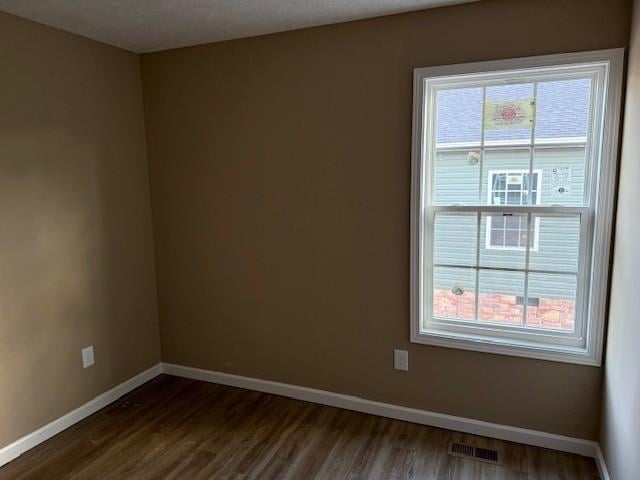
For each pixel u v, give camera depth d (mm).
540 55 2127
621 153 2006
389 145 2477
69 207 2607
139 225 3107
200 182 3002
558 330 2334
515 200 2332
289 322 2895
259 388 3049
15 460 2328
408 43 2359
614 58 1999
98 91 2756
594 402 2252
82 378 2732
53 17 2320
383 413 2711
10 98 2270
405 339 2600
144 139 3109
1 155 2242
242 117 2811
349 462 2281
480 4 2201
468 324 2506
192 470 2240
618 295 1971
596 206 2123
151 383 3199
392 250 2555
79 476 2201
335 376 2816
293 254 2812
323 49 2545
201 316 3160
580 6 2039
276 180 2783
